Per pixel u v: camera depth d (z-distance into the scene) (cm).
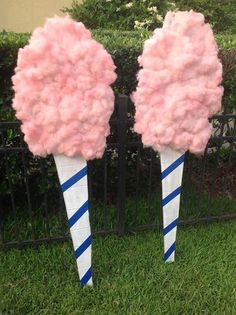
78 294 157
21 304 152
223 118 191
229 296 160
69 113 135
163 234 181
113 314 150
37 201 205
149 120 149
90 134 141
